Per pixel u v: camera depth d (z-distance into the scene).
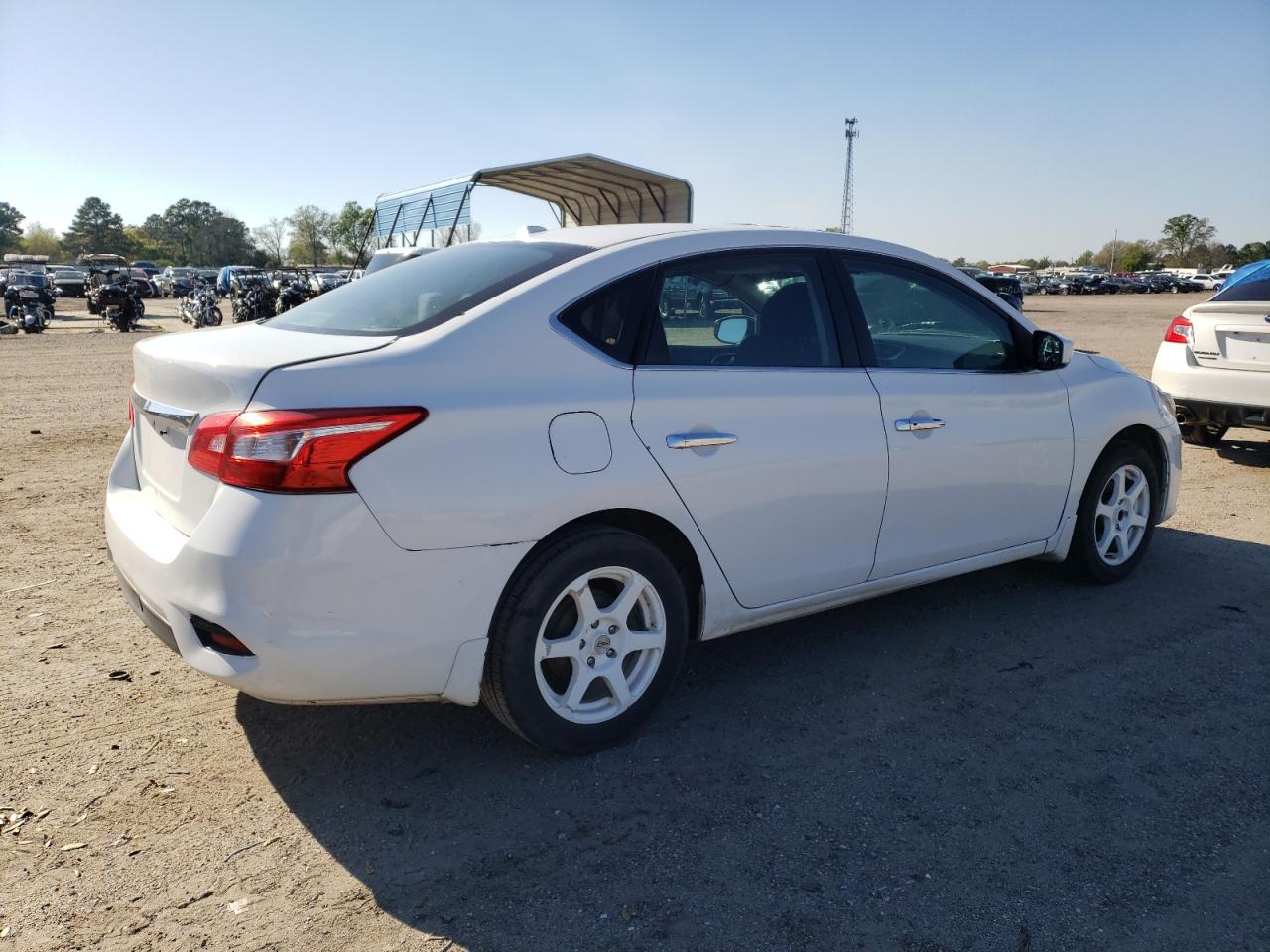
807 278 3.55
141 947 2.23
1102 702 3.52
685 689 3.62
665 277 3.20
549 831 2.71
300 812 2.79
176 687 3.57
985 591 4.69
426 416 2.62
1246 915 2.36
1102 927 2.32
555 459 2.81
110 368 14.52
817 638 4.12
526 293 2.95
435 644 2.69
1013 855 2.60
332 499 2.50
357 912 2.36
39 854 2.57
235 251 138.50
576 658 3.02
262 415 2.49
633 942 2.26
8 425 8.96
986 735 3.27
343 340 2.85
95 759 3.06
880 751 3.16
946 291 3.96
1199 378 7.44
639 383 3.03
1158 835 2.69
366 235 22.19
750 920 2.34
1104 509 4.65
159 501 2.97
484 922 2.33
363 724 3.33
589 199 21.08
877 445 3.56
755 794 2.90
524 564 2.85
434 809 2.81
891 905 2.39
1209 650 4.00
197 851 2.60
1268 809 2.83
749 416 3.23
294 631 2.52
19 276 28.08
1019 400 4.07
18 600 4.39
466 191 16.50
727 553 3.25
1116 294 78.69
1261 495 6.70
